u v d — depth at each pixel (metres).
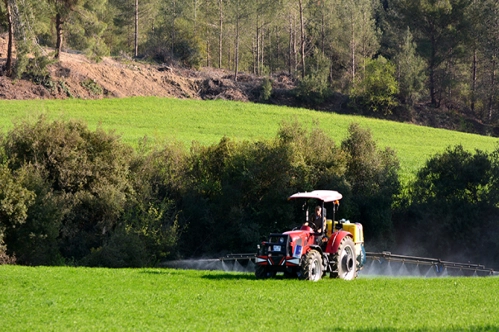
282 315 19.02
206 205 49.97
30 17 91.44
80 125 49.44
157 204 48.34
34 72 95.62
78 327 17.67
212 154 52.16
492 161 59.19
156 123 86.88
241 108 105.12
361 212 52.62
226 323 17.88
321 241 28.61
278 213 48.81
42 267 35.28
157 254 45.12
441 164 56.50
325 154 52.69
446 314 19.16
